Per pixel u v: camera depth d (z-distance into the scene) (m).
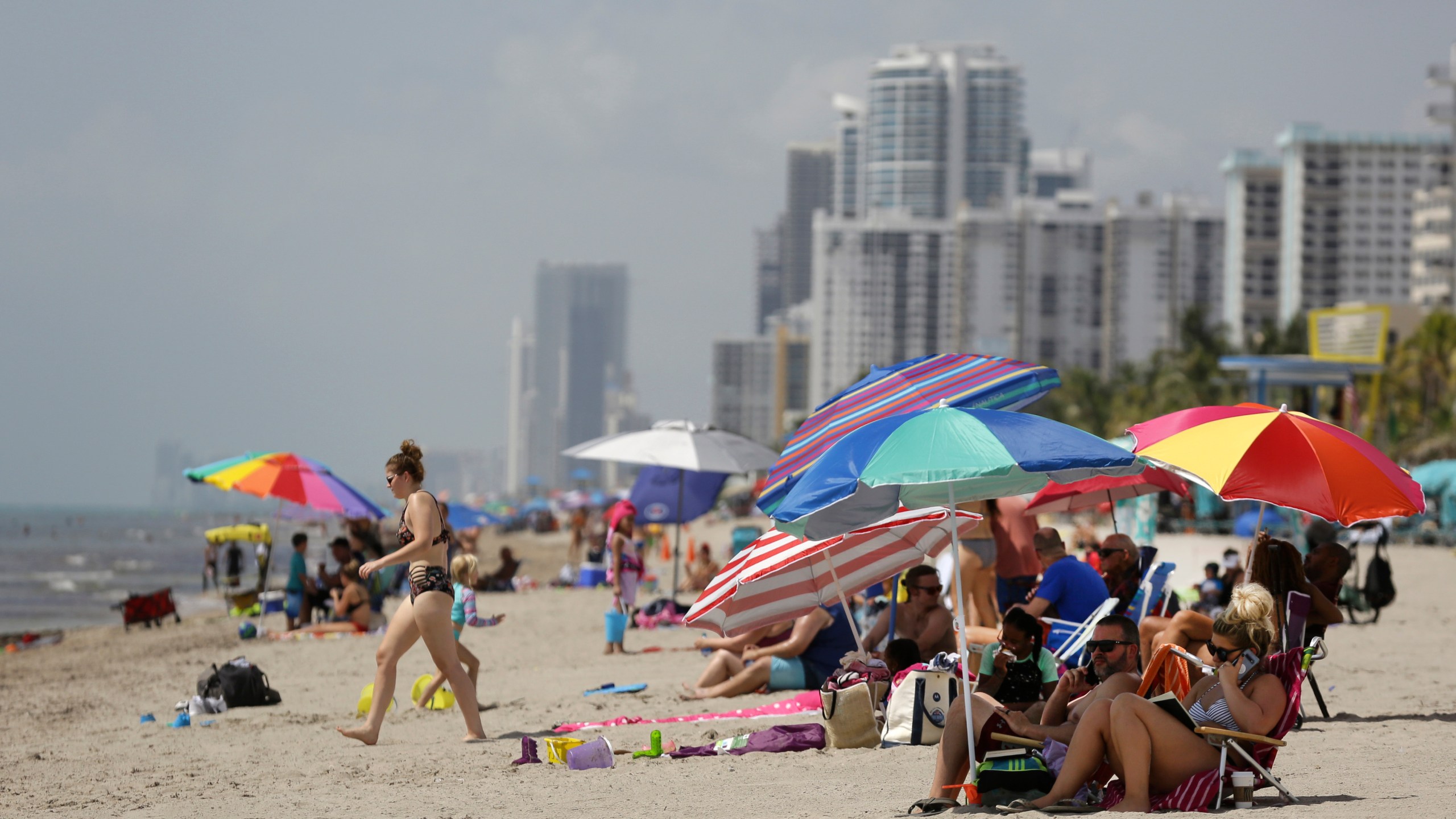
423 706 43.75
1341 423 145.62
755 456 69.00
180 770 33.41
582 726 37.56
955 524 25.45
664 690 45.88
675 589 77.94
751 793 26.72
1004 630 29.36
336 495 73.31
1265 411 31.59
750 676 42.72
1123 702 23.16
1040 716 27.67
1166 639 33.53
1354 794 23.83
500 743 34.97
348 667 59.25
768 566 33.91
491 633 73.25
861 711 32.06
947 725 25.00
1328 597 35.75
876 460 24.34
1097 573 39.31
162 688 55.94
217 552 137.12
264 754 35.25
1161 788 23.28
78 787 31.34
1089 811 23.09
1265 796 24.25
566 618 83.19
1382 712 36.38
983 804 24.19
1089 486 43.53
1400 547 151.75
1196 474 29.75
